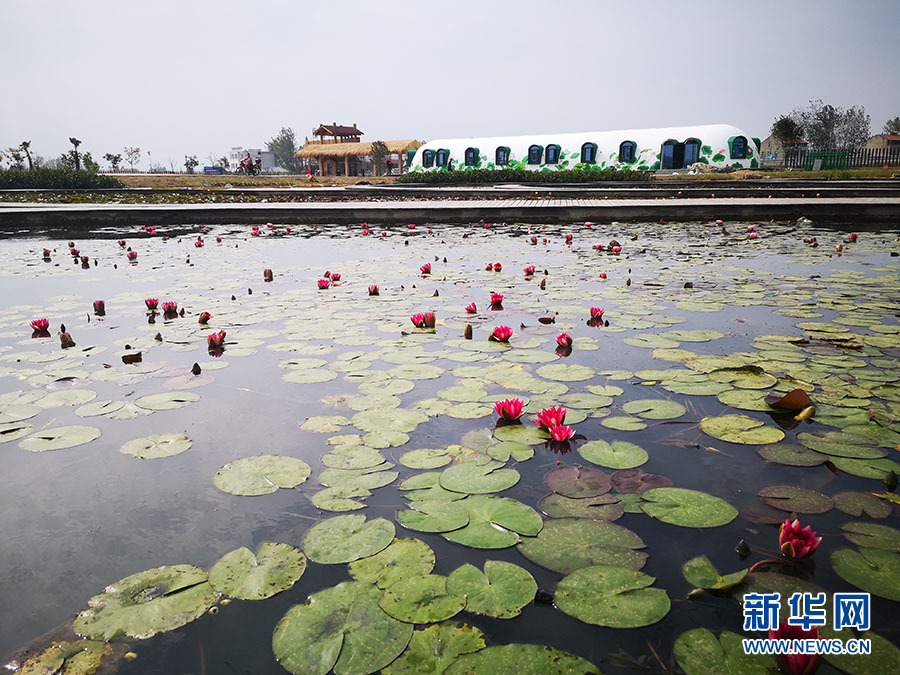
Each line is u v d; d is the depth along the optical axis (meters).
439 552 1.20
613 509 1.34
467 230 8.48
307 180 30.88
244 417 1.92
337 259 5.69
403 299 3.73
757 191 13.14
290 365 2.43
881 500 1.36
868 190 12.38
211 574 1.15
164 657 0.95
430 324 3.01
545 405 1.97
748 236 6.91
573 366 2.36
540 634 0.98
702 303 3.49
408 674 0.90
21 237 8.06
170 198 15.88
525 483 1.47
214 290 4.12
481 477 1.50
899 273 4.46
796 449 1.62
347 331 2.96
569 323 3.06
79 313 3.44
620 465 1.55
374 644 0.96
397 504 1.39
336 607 1.05
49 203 13.44
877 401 1.93
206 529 1.31
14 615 1.05
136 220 9.55
